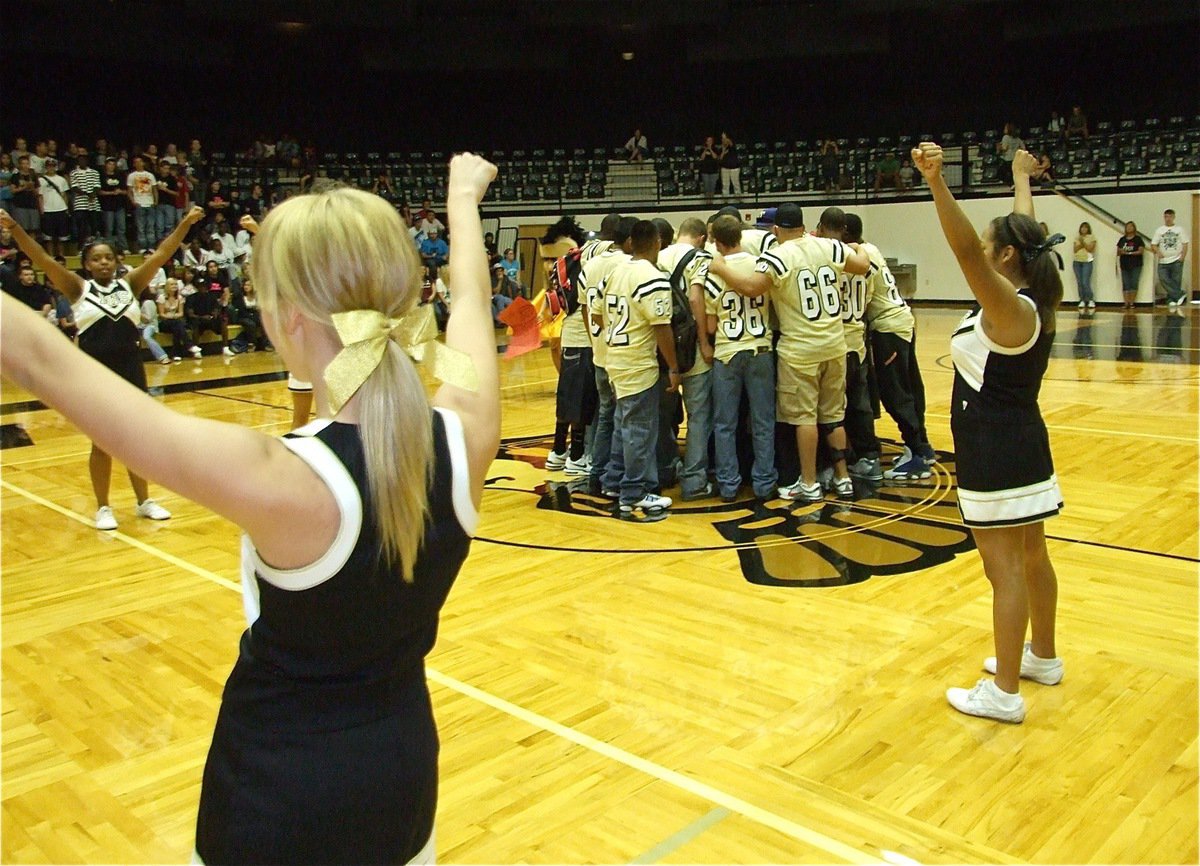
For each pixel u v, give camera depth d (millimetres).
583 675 3871
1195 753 3199
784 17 21766
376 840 1310
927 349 13492
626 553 5352
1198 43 21234
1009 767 3135
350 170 21594
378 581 1270
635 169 22672
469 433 1412
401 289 1332
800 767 3158
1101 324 16109
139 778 3244
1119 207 19469
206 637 4434
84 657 4227
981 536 3424
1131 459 7020
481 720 3514
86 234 16609
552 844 2770
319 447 1252
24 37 17531
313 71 22281
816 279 5891
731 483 6273
